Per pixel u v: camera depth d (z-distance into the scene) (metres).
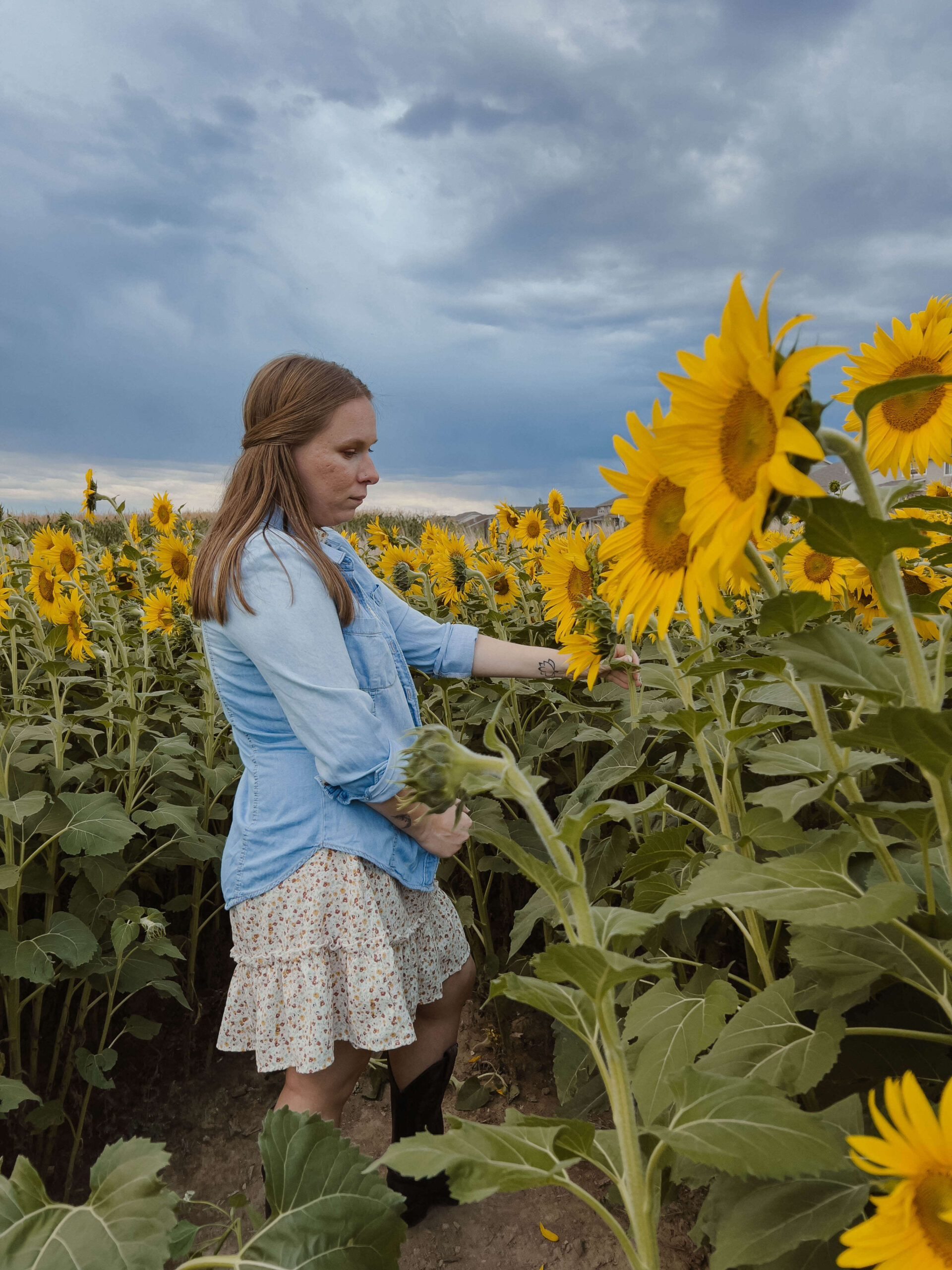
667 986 1.54
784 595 1.20
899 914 1.02
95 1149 3.00
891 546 1.00
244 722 2.27
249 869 2.19
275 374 2.33
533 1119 1.13
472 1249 2.45
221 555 2.17
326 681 2.11
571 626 2.75
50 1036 3.28
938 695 1.16
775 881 1.16
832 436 0.97
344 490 2.35
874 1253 0.79
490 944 3.35
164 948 2.82
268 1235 1.18
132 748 3.36
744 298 0.94
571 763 3.79
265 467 2.25
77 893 3.11
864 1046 1.49
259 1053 2.16
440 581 4.90
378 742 2.13
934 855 1.62
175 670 4.69
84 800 2.92
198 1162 2.94
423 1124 2.56
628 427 1.27
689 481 1.04
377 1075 3.21
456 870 3.88
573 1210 2.55
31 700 3.31
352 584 2.52
